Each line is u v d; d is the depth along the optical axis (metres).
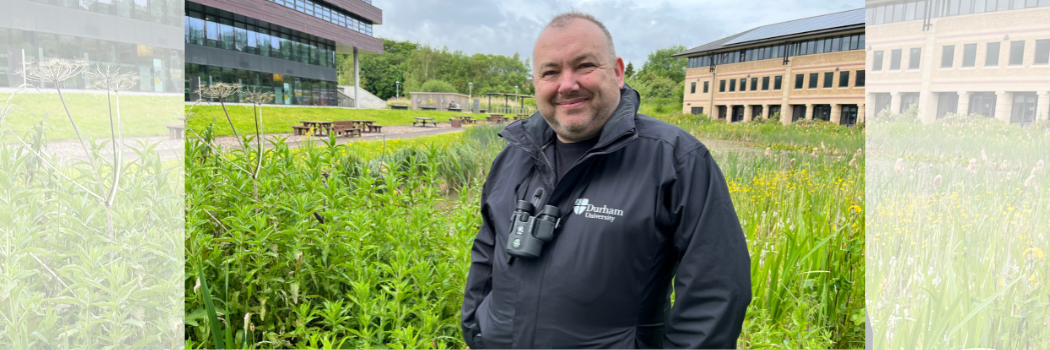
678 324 1.16
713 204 1.13
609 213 1.18
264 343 2.17
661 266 1.25
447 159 4.58
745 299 1.12
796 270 2.87
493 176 1.60
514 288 1.31
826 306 2.70
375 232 2.52
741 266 1.13
